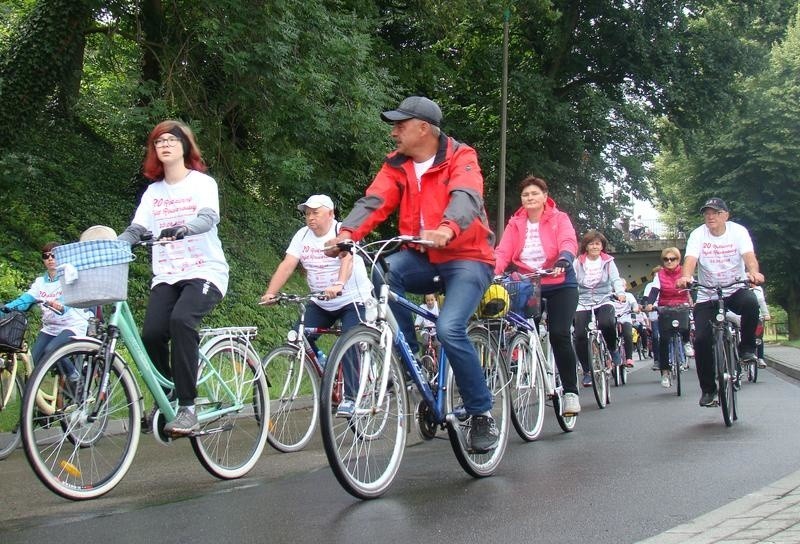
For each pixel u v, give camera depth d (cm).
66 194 1661
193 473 632
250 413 621
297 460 693
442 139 534
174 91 1619
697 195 4528
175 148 571
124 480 603
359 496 481
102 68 1611
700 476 541
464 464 541
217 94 1670
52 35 1582
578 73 3109
